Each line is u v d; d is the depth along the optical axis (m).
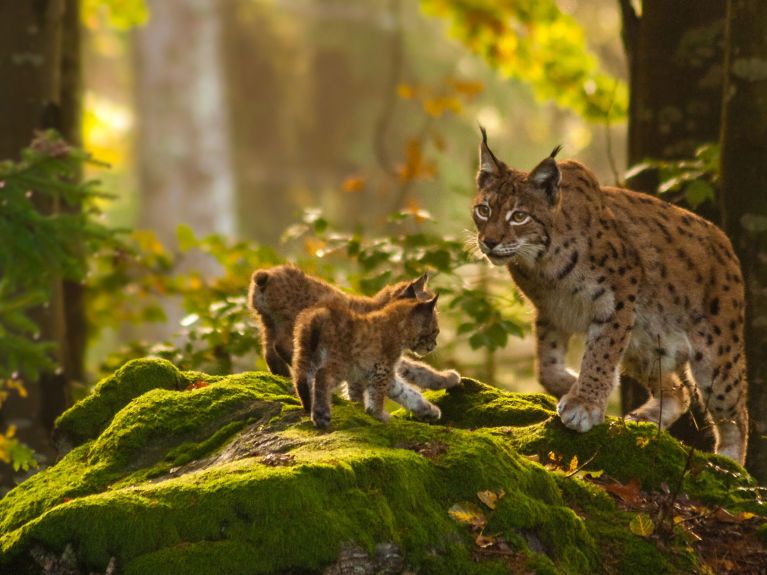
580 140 48.16
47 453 16.02
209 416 9.59
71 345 19.25
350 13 60.25
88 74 60.09
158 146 47.94
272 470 7.91
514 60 24.66
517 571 7.95
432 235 15.21
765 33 12.01
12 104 16.44
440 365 17.00
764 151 12.09
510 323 14.05
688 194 12.79
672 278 11.55
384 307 10.10
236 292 15.83
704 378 11.78
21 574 7.82
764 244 12.14
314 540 7.56
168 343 15.43
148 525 7.66
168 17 48.03
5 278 13.27
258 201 60.25
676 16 13.98
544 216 11.06
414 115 58.00
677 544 8.76
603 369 11.05
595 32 44.75
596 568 8.48
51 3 16.72
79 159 13.64
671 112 14.06
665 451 9.66
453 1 25.42
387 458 8.17
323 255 14.98
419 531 7.90
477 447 8.61
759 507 9.38
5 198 13.27
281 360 11.11
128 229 14.27
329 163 62.09
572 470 9.42
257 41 62.53
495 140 54.28
